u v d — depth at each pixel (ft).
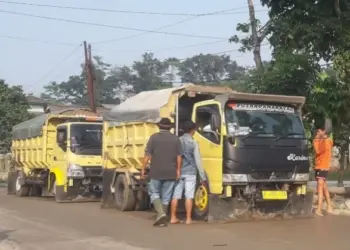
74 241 32.76
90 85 129.18
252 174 38.01
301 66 50.21
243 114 38.58
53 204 56.90
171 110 42.29
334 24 48.06
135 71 265.34
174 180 37.70
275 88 50.96
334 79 48.26
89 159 59.31
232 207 38.86
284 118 39.91
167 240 32.22
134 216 44.52
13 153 75.97
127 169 48.34
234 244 30.42
